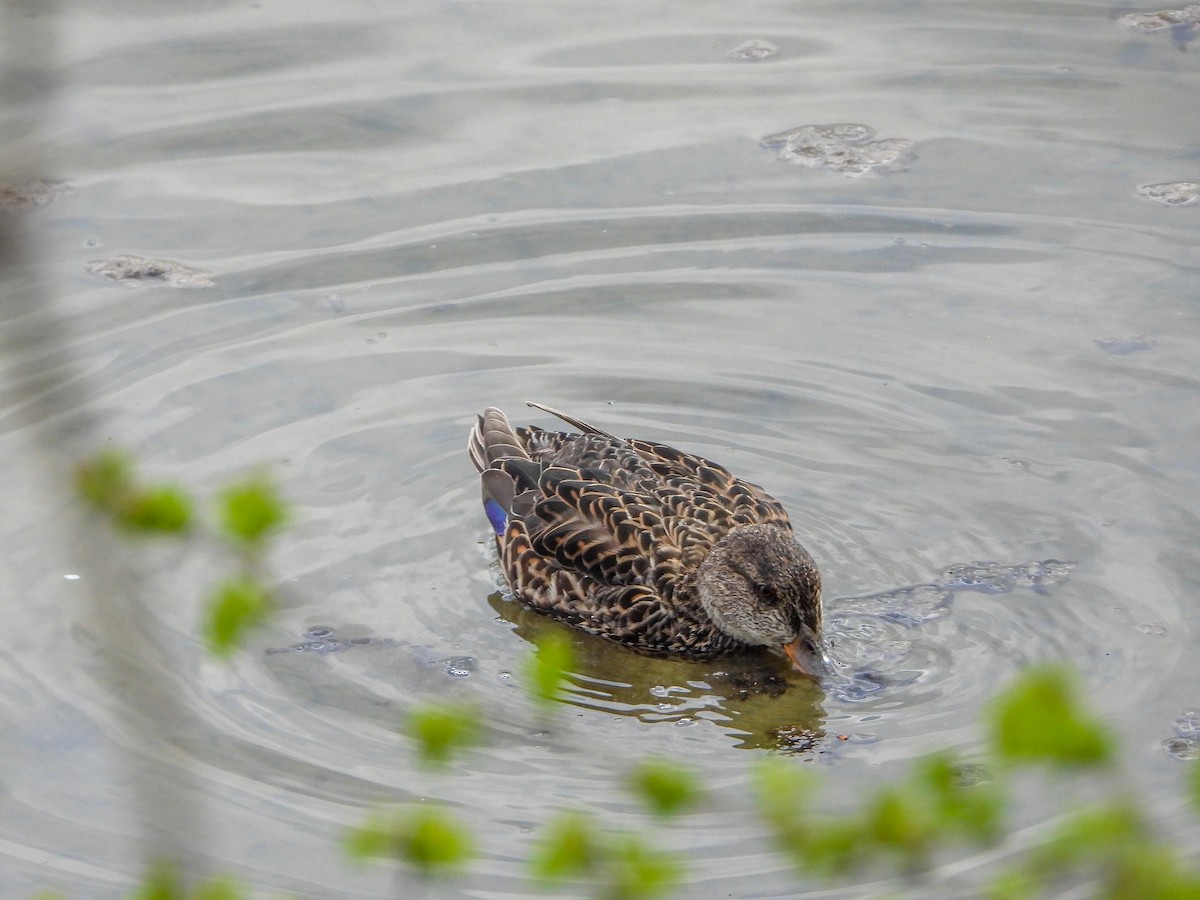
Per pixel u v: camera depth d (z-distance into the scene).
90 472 7.59
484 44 32.69
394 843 8.80
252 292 26.06
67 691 18.31
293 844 16.02
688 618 20.14
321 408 23.69
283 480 22.20
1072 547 20.64
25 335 24.81
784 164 29.02
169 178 28.56
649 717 18.44
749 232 27.41
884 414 23.50
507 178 28.81
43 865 15.83
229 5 33.72
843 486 22.20
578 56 32.34
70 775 17.09
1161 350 24.31
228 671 18.78
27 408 23.34
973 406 23.52
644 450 21.47
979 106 30.52
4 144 29.11
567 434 22.16
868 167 28.88
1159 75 31.05
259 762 17.23
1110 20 33.00
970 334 25.02
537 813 16.50
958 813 7.79
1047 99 30.58
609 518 20.52
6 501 21.59
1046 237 27.05
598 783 17.05
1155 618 19.22
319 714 18.11
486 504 21.55
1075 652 18.75
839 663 19.00
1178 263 26.22
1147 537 20.67
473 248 27.12
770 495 21.80
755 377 24.39
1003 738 6.25
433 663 19.14
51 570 20.34
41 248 26.25
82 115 29.89
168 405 23.48
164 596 20.00
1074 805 15.77
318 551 21.12
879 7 34.12
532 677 9.08
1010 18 33.34
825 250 26.98
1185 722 17.41
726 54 32.41
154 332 25.05
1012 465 22.31
